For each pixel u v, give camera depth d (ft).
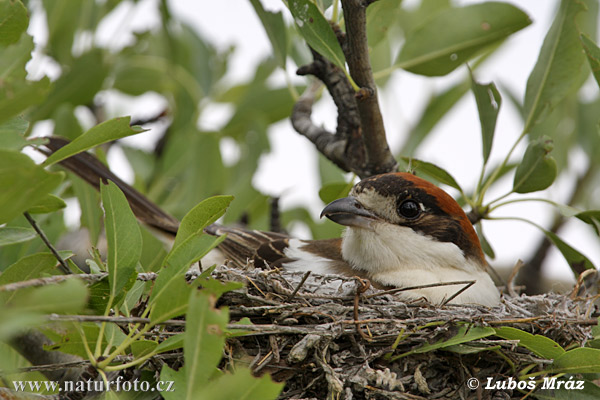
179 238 20.71
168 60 41.73
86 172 30.83
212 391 16.37
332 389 23.04
